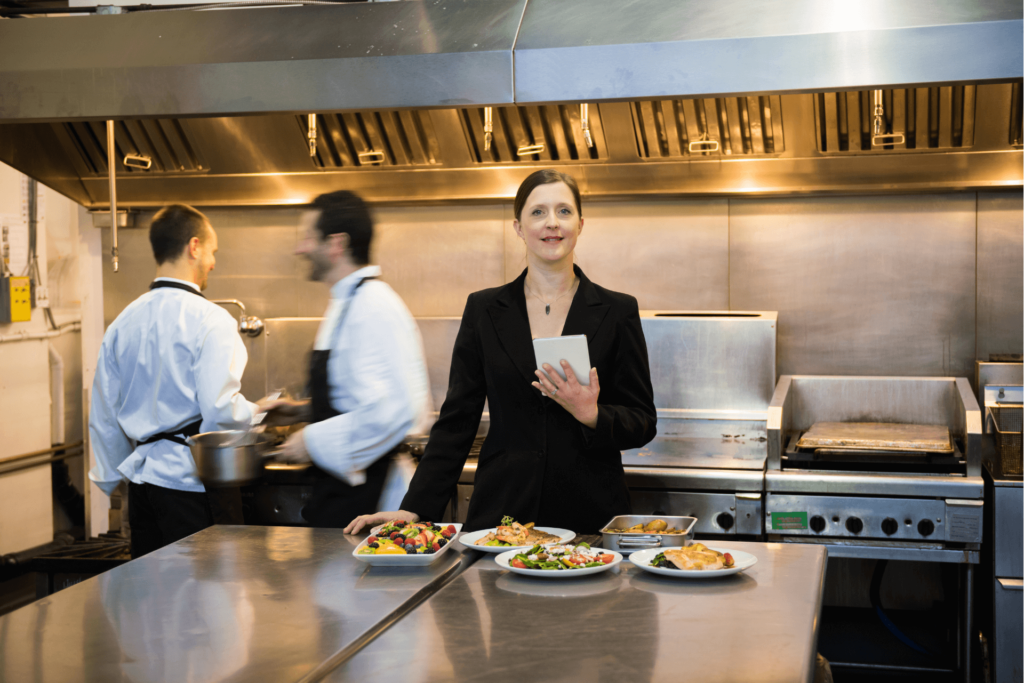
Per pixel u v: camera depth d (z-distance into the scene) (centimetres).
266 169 346
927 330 313
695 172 318
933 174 299
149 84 239
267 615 116
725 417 302
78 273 398
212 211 365
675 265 334
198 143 343
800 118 298
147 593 126
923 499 240
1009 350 307
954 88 282
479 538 156
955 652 278
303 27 243
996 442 241
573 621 110
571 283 195
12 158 332
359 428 204
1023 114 275
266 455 264
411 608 123
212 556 147
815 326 324
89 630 110
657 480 252
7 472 361
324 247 209
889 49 202
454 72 224
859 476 244
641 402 192
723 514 249
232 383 240
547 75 220
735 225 328
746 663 96
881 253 316
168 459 242
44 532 384
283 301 363
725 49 211
